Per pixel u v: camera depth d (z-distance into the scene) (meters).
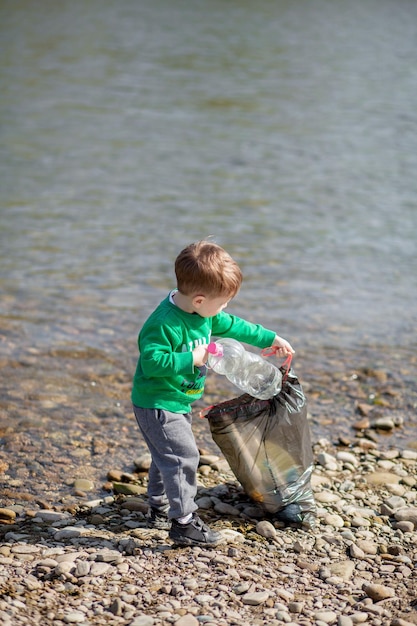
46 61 21.72
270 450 4.08
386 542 3.94
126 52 23.47
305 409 4.17
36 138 14.20
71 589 3.35
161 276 8.30
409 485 4.54
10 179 11.72
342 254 9.15
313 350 6.69
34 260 8.62
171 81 19.61
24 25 27.97
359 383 6.10
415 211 10.79
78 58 22.28
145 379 3.80
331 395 5.88
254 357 4.01
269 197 11.29
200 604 3.30
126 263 8.65
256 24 30.28
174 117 16.09
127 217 10.23
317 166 12.95
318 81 20.12
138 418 3.84
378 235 9.83
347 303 7.74
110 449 4.93
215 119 16.03
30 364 6.21
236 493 4.40
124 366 6.27
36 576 3.45
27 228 9.68
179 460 3.75
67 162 12.77
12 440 4.97
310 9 35.50
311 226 10.10
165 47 24.56
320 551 3.82
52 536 3.88
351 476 4.64
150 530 3.95
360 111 16.98
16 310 7.30
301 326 7.16
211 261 3.66
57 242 9.23
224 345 3.85
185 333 3.78
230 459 4.14
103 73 20.34
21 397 5.62
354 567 3.69
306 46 25.58
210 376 6.22
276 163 13.08
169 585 3.43
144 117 16.05
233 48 24.72
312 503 4.14
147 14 32.16
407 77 20.91
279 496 4.09
